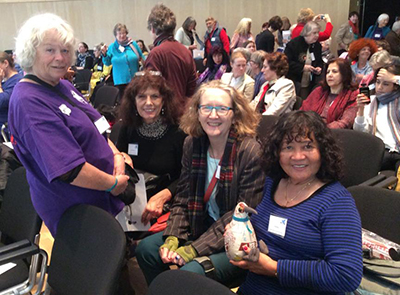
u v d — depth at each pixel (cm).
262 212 134
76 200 153
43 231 274
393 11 741
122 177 158
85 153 148
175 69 281
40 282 156
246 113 159
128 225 188
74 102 152
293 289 121
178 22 853
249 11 809
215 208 170
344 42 661
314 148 120
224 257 150
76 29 932
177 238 166
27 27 135
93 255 127
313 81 458
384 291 122
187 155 176
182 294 99
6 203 185
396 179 193
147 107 195
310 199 121
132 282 215
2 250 139
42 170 136
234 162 158
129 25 895
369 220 142
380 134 257
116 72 530
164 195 197
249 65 413
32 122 131
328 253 112
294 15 788
